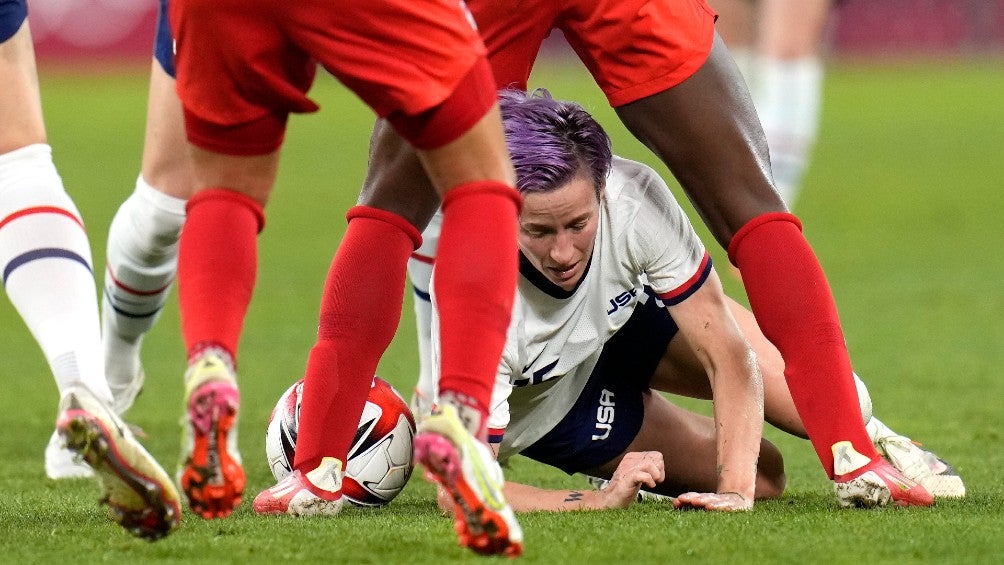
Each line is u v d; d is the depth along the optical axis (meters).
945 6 105.56
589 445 11.80
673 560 8.40
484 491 7.48
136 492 7.91
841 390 10.19
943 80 93.44
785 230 10.23
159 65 12.65
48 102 78.06
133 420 17.02
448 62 7.80
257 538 9.15
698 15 10.21
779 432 15.97
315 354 10.58
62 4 95.56
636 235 10.60
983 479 12.60
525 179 9.60
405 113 7.88
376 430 11.09
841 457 10.18
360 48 7.74
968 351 21.69
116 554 8.68
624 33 10.03
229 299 7.75
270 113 8.08
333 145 61.91
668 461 12.00
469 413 7.79
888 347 22.05
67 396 8.01
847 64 104.44
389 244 10.50
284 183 48.75
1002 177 50.19
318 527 9.61
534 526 9.55
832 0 33.44
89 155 54.81
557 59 98.00
